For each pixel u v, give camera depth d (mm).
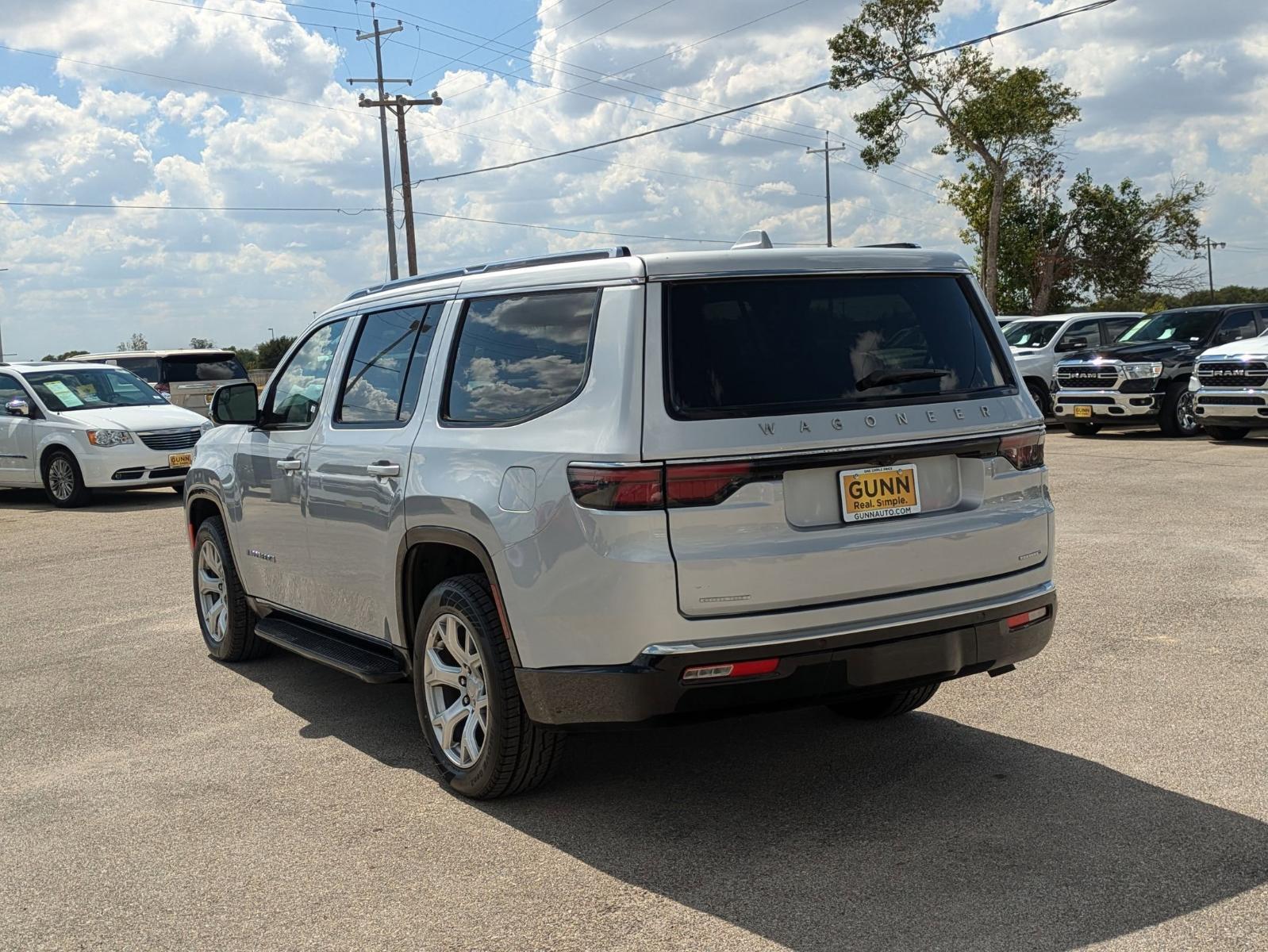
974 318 4305
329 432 5344
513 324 4367
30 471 15680
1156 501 11023
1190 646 6098
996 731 4961
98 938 3465
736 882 3637
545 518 3910
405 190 44281
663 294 3867
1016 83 37406
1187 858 3656
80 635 7605
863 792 4344
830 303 4039
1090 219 46250
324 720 5598
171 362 21641
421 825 4227
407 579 4719
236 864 3949
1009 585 4180
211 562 6859
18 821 4426
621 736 5113
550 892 3639
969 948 3154
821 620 3816
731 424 3746
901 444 3934
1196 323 18578
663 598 3676
